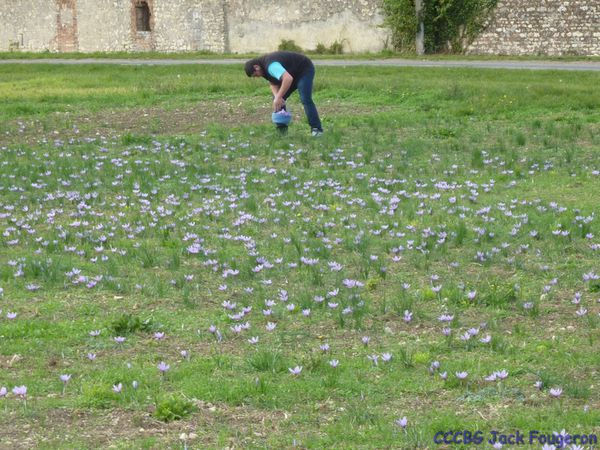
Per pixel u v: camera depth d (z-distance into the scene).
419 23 48.06
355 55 47.97
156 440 6.41
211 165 17.03
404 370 7.61
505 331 8.55
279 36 52.81
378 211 13.37
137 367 7.76
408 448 6.22
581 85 28.45
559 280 10.12
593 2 44.09
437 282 10.11
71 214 13.28
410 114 23.89
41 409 6.93
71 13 61.22
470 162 17.14
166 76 35.41
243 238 11.76
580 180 15.41
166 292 9.89
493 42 47.16
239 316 8.71
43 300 9.61
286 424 6.68
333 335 8.55
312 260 10.70
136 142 20.28
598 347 8.05
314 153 18.52
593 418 6.55
